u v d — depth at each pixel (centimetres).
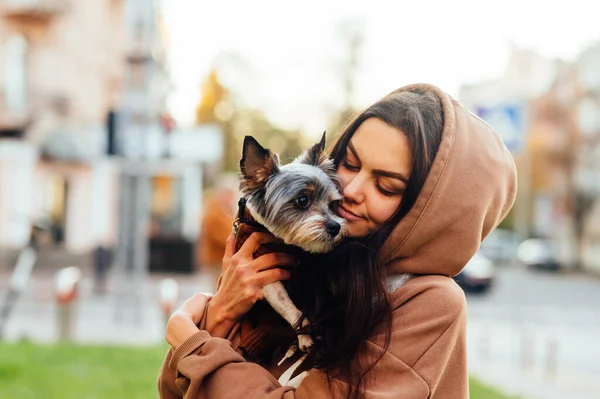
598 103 4794
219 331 245
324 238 240
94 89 2745
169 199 2511
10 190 2584
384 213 238
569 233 4853
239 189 274
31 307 1525
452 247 230
